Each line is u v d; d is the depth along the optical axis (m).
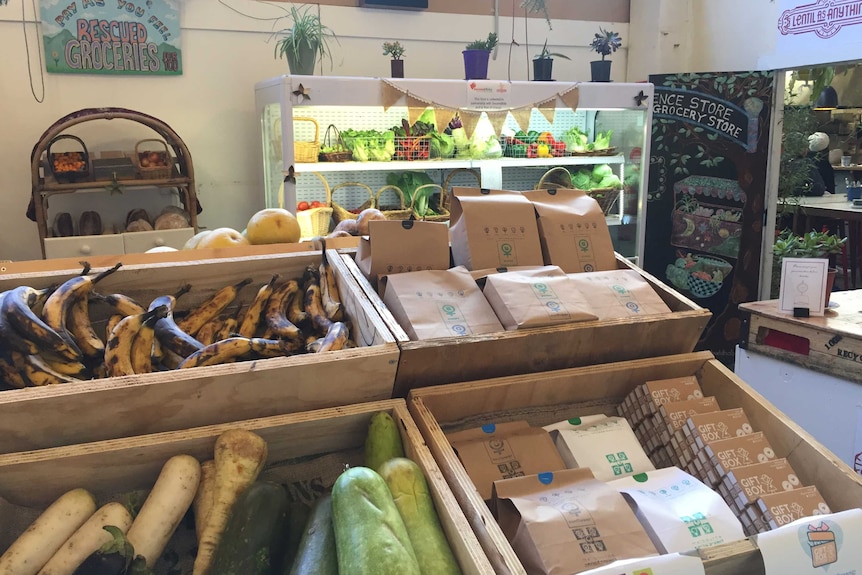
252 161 4.59
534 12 5.25
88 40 4.07
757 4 4.75
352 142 4.01
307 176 4.41
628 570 1.12
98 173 3.86
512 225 1.88
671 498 1.39
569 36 5.40
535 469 1.47
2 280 1.69
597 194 4.66
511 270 1.80
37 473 1.26
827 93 6.73
